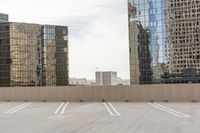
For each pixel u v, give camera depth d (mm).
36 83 122688
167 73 97500
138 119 16344
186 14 96188
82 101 30781
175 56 96750
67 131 12883
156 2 98875
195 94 27750
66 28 129375
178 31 97188
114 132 12297
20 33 120625
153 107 23250
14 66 118188
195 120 15539
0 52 119938
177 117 16906
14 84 117750
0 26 120062
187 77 95125
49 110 22719
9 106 26922
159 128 13086
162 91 28609
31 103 29875
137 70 100875
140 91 29250
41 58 124688
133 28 101875
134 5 101312
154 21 99250
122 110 21500
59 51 128250
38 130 13383
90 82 119250
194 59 95312
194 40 95375
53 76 126125
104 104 26938
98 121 15891
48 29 126875
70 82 125250
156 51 98875
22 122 16344
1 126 14992
